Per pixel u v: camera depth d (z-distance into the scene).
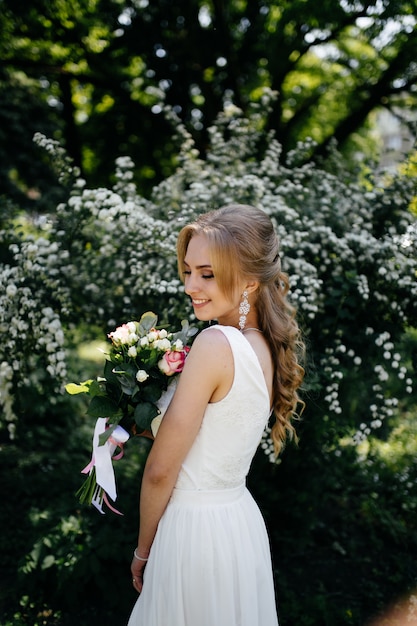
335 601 2.99
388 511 3.67
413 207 3.42
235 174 3.63
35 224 4.02
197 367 1.44
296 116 8.34
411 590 3.05
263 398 1.52
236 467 1.55
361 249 3.06
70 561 2.81
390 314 3.11
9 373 2.96
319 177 3.51
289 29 7.80
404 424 4.72
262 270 1.57
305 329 2.94
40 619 2.77
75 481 4.21
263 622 1.65
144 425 1.49
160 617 1.54
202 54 7.61
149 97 8.67
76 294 3.25
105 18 7.73
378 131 10.25
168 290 2.78
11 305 2.96
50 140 3.39
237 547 1.55
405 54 7.06
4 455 4.64
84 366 4.98
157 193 3.65
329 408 2.85
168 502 1.58
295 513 3.38
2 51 7.91
